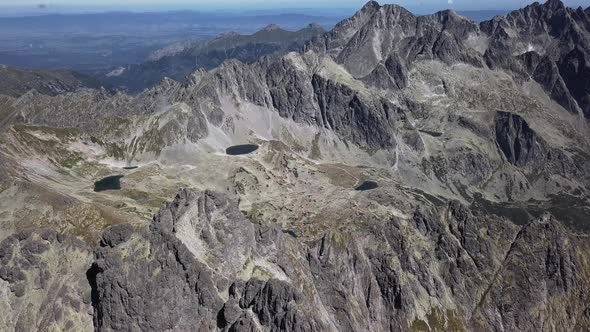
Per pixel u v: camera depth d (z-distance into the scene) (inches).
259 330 6136.8
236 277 7047.2
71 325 6894.7
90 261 7529.5
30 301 7165.4
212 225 7431.1
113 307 6545.3
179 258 6756.9
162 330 6446.9
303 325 6048.2
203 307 6614.2
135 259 6776.6
